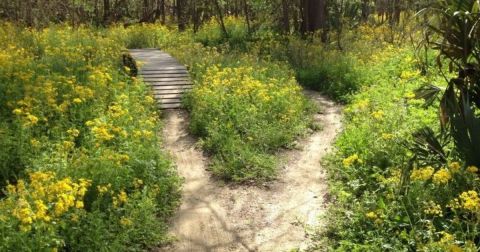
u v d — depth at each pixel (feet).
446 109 20.11
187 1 98.12
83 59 41.88
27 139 24.47
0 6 77.10
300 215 23.39
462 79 20.01
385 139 25.50
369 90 40.34
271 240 21.48
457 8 19.45
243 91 36.88
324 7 75.82
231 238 21.70
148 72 45.16
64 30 61.67
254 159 28.60
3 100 29.25
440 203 19.16
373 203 20.75
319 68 52.37
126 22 96.43
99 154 22.89
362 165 24.80
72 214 17.97
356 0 86.99
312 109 40.63
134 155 24.81
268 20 82.07
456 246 15.34
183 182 26.63
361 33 74.33
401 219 19.22
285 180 27.35
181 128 35.81
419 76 39.11
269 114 35.24
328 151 31.32
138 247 19.97
